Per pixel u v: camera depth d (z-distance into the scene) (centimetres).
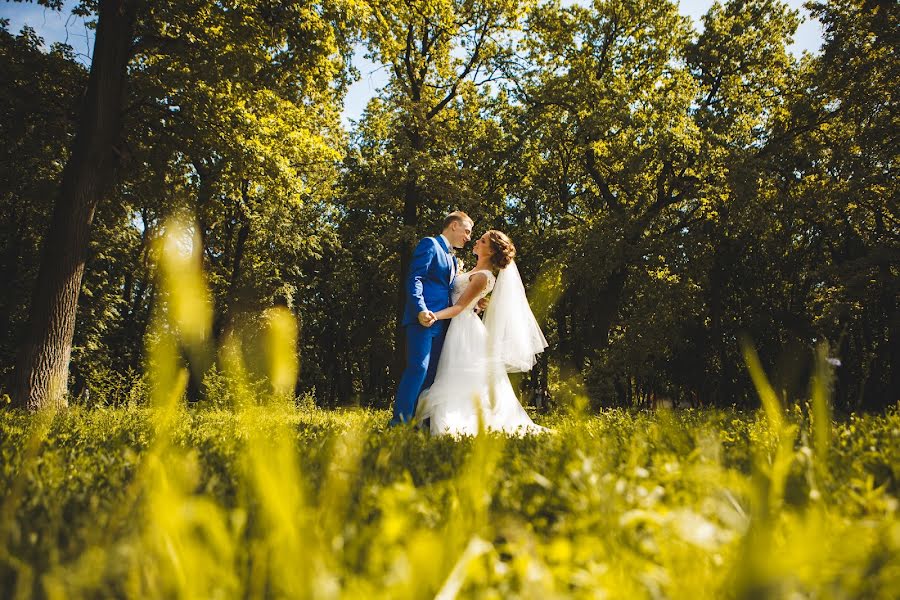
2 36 1431
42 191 1541
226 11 1330
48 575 80
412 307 605
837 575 71
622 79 2419
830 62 2102
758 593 55
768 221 2238
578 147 2462
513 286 616
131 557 75
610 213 2472
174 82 1382
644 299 2662
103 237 2472
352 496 132
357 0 1408
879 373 2297
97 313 2727
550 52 2656
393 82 2488
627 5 2539
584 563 89
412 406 594
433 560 63
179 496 74
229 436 299
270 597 81
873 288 2041
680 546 86
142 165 1502
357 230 2909
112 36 1291
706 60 2556
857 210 2283
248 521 115
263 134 1498
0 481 170
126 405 1131
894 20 1984
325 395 3888
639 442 225
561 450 211
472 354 585
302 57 1407
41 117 1449
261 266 2933
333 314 3678
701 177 2297
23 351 1161
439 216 2627
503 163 2609
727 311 2988
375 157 2636
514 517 119
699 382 2942
